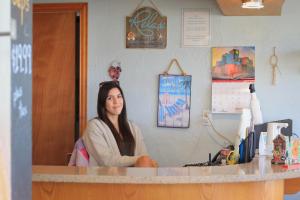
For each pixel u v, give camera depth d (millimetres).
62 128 4070
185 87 3947
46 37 4078
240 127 2855
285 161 2570
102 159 3172
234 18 3904
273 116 3896
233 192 2354
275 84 3885
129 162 3117
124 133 3393
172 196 2291
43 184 2295
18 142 1163
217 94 3914
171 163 3977
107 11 3996
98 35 4004
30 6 1236
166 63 3971
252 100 3338
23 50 1191
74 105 4055
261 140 2986
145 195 2289
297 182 2850
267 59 3893
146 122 3992
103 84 3400
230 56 3906
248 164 2592
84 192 2293
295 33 3863
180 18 3947
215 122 3926
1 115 1118
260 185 2410
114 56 4000
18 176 1168
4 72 1113
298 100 3869
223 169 2402
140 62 3984
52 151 4086
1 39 1116
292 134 3754
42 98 4094
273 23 3879
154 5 3965
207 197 2311
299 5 3854
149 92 3986
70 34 4051
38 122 4098
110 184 2281
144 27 3975
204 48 3936
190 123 3955
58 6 4023
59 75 4070
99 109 3352
